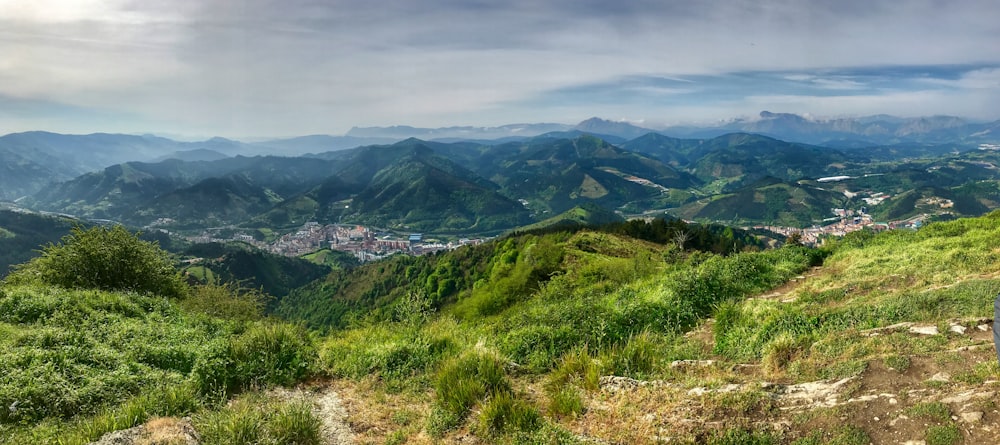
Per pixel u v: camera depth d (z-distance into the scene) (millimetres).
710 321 14344
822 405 6238
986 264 14016
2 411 7910
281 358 10945
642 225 74500
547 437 6676
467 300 53344
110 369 10344
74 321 14398
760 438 5750
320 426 8102
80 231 23906
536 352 11164
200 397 9086
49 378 9070
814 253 23859
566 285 31953
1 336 12156
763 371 8641
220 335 15211
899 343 7891
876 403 5926
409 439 7668
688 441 5984
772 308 13328
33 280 22031
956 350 6980
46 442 6961
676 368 9352
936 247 18109
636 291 20516
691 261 27203
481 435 7375
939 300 10352
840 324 10383
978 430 4914
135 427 7062
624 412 7207
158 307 18828
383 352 11602
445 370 9719
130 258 24156
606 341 11758
